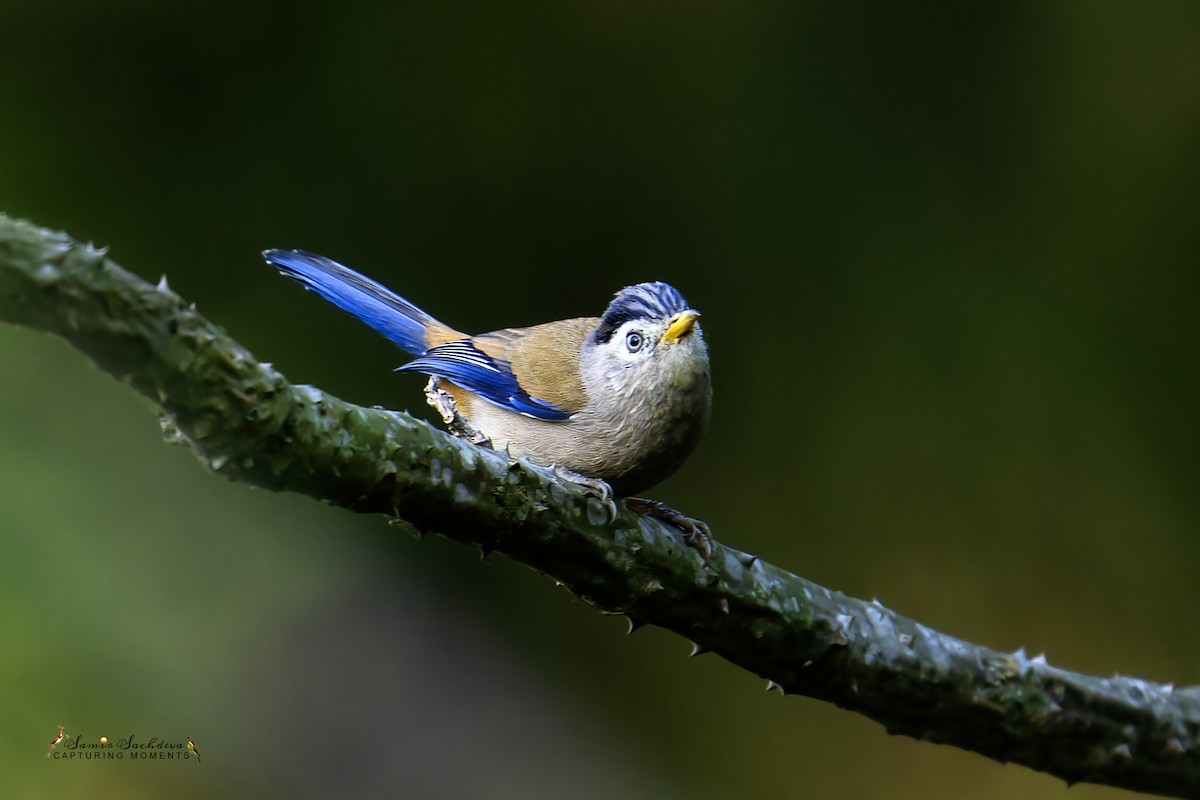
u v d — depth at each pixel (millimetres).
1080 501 11891
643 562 5484
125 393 11031
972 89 12500
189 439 4316
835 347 12422
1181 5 12164
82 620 9875
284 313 12070
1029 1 12391
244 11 12039
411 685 10523
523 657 11125
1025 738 6324
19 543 10055
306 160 12219
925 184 12500
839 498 12133
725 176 12500
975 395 12211
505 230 12383
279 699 10023
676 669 11531
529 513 5129
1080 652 11586
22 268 3795
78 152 11906
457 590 11250
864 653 5977
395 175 12289
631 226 12453
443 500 4879
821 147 12562
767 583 5812
